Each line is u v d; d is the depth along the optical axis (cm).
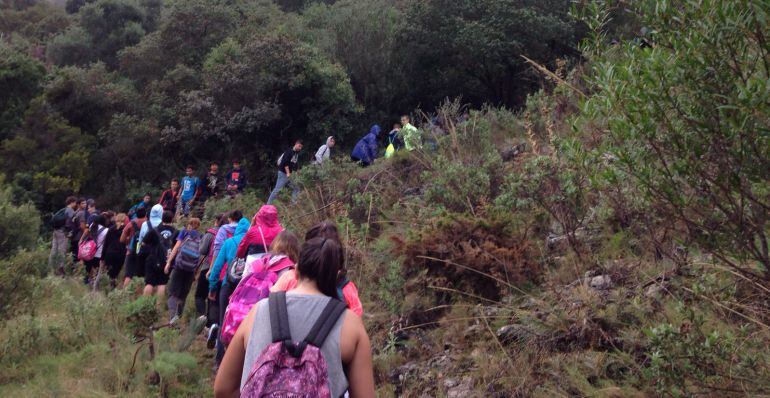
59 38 3334
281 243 472
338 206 947
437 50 2039
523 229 675
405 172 1083
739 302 443
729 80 346
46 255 927
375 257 753
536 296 572
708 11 343
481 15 1980
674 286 489
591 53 428
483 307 589
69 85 2405
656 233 527
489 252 619
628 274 538
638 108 360
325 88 2055
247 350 238
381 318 635
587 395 430
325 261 257
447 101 1248
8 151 2234
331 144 1295
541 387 460
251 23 2520
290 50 2073
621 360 452
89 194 2334
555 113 838
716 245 392
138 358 641
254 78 2039
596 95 395
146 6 3756
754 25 335
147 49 2478
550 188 611
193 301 919
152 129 2202
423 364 549
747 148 350
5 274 732
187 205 1522
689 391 381
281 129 2134
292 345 230
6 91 2423
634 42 402
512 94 2050
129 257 962
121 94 2398
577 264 588
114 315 741
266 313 242
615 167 429
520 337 516
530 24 1847
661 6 367
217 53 2141
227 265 644
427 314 613
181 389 604
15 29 4678
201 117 2092
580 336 486
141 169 2303
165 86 2320
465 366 521
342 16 2283
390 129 2186
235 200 1323
